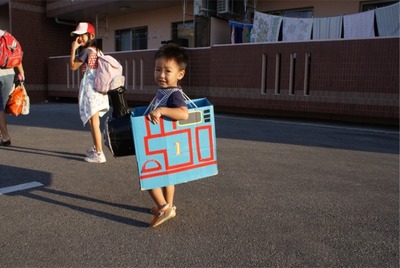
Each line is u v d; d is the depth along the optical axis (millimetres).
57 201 3453
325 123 8883
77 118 9602
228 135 7148
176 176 2830
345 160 5211
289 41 9203
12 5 13984
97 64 4793
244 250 2568
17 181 4027
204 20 11578
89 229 2873
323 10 10844
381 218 3148
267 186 3979
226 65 10133
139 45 15039
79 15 15109
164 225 2961
